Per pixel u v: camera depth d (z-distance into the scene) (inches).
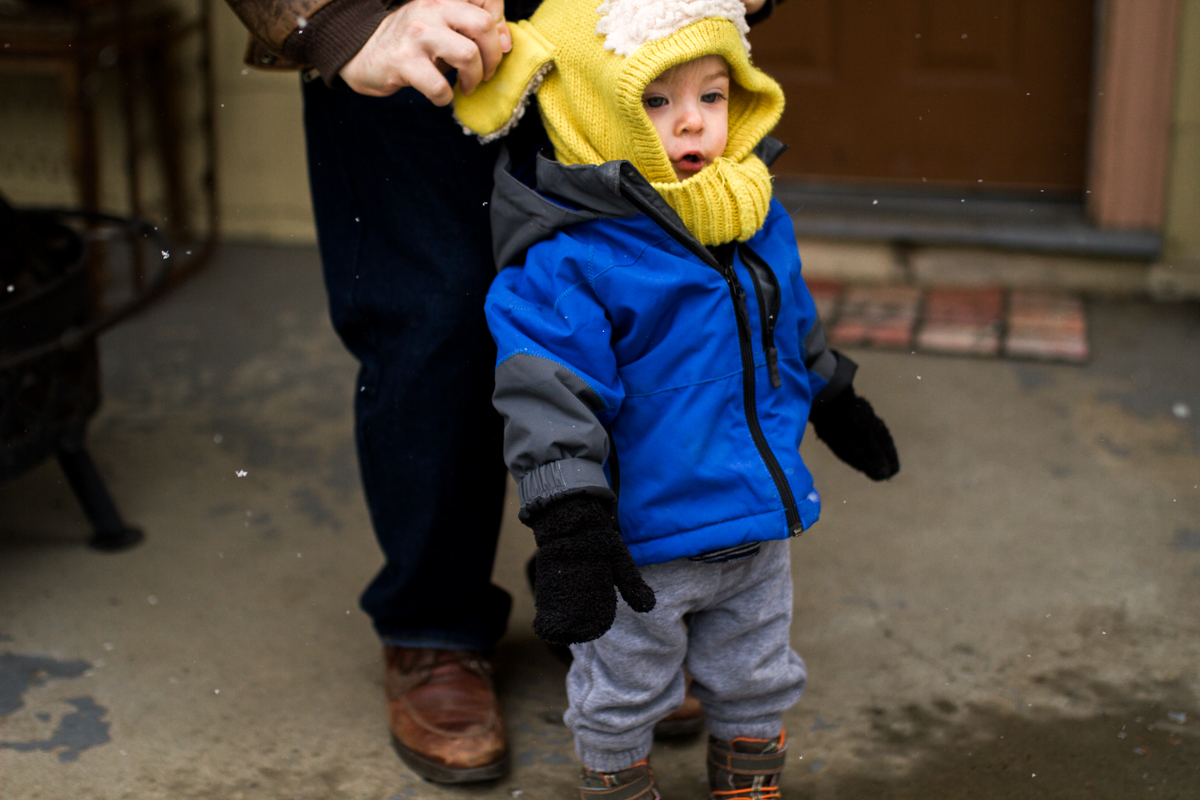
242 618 96.2
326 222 76.4
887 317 149.7
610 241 60.7
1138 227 152.4
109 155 175.3
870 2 158.2
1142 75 146.3
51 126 175.5
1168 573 98.0
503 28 61.0
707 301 60.8
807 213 161.9
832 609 95.3
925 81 160.1
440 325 72.7
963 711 83.8
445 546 78.4
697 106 60.8
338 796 77.4
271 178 177.8
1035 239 153.9
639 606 56.5
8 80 173.8
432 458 75.8
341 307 76.4
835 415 71.2
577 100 60.7
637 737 68.1
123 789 77.7
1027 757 79.3
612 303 60.1
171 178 175.8
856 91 162.7
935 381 133.2
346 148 72.8
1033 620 93.0
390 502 78.4
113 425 128.3
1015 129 159.0
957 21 156.6
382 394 75.9
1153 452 117.0
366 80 62.1
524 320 59.7
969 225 157.0
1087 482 112.1
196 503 113.2
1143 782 76.8
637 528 62.2
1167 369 134.0
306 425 128.2
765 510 62.1
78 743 81.8
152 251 173.0
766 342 63.2
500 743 78.7
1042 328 144.9
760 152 67.1
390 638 83.0
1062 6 152.4
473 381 74.6
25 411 96.7
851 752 80.3
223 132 175.8
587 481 56.7
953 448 119.0
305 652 92.1
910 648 90.5
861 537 104.7
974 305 152.6
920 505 109.3
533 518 57.6
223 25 170.1
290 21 62.7
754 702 69.4
